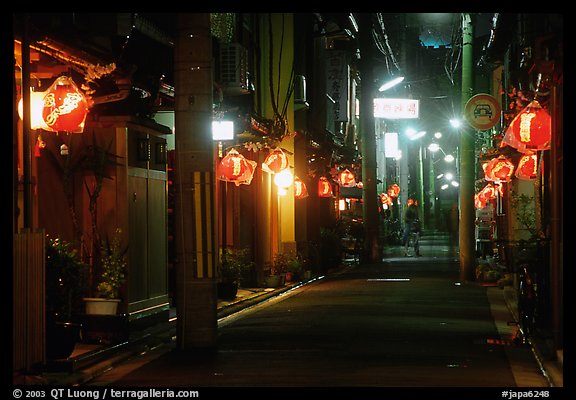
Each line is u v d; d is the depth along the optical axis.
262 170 25.73
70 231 14.49
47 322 11.28
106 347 12.76
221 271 20.80
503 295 22.59
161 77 16.88
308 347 13.29
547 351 12.34
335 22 36.44
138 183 15.37
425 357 12.28
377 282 27.47
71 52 12.57
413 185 77.12
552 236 12.69
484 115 23.77
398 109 44.19
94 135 14.70
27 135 11.36
